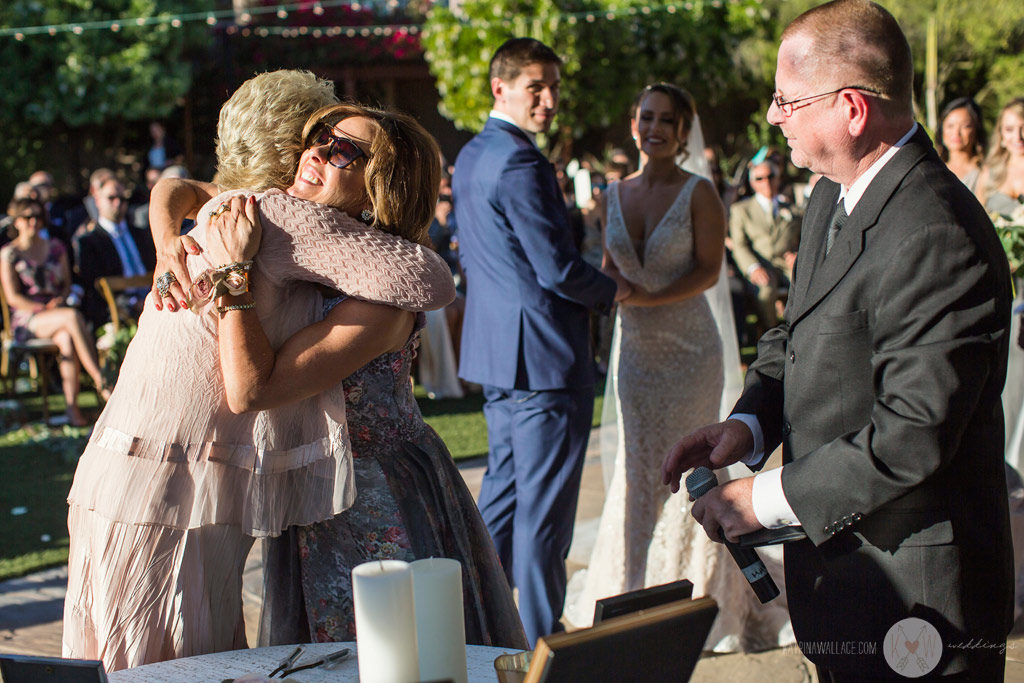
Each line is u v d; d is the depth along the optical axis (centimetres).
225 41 1438
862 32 164
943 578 164
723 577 337
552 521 314
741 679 312
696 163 363
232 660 167
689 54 1230
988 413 166
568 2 1152
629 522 353
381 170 185
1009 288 163
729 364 380
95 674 132
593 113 1205
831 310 170
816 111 168
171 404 180
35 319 716
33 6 1272
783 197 920
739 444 192
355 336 179
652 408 346
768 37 1315
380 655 116
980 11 1278
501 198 310
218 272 173
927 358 155
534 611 314
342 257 178
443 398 795
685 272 343
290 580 196
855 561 169
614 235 349
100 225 798
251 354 173
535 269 308
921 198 161
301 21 1441
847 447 162
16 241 741
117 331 741
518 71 318
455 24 1127
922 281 157
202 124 1473
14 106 1305
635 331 348
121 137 1438
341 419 188
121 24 1262
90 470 185
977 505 166
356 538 195
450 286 187
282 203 180
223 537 187
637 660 121
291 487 186
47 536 462
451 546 208
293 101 196
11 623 362
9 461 610
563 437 315
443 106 1193
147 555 180
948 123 442
